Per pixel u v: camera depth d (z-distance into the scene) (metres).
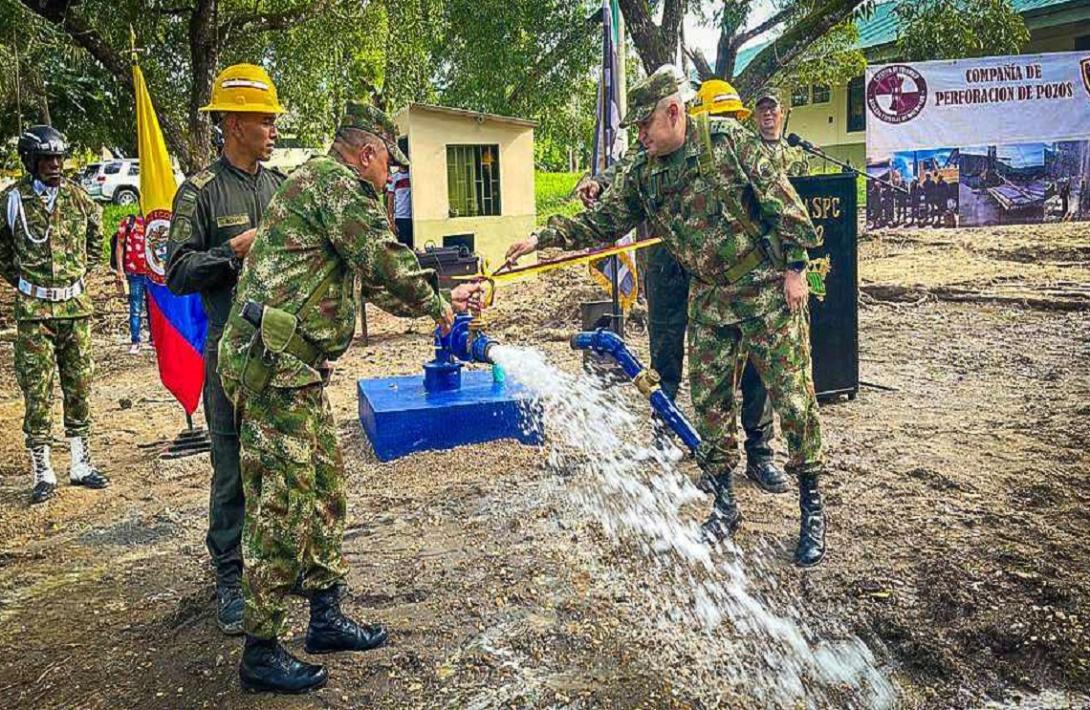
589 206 4.81
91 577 4.39
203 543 4.72
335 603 3.45
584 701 3.07
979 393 6.55
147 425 7.29
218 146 4.15
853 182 6.27
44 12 12.14
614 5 7.86
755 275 4.01
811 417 4.04
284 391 3.12
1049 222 15.28
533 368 6.14
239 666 3.40
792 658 3.31
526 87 15.65
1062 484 4.69
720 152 3.93
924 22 14.85
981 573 3.75
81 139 19.06
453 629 3.58
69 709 3.23
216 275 3.53
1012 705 2.99
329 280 3.20
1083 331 8.29
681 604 3.71
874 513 4.46
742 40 14.35
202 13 12.55
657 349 5.54
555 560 4.14
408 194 14.33
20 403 8.36
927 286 10.66
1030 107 14.98
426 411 5.64
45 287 5.50
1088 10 19.92
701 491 4.93
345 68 16.03
